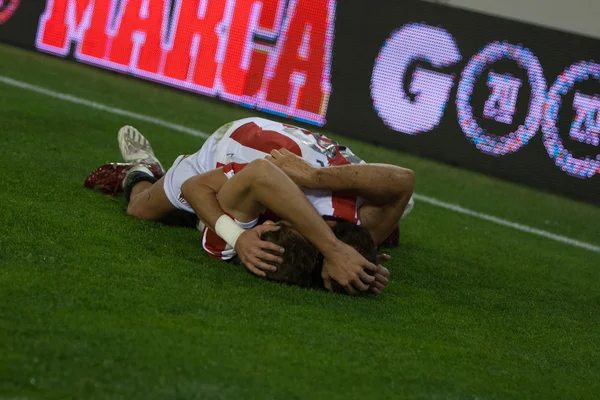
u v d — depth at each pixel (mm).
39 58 19766
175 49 19500
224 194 6801
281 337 5645
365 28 18391
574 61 17328
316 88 18734
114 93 17609
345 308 6602
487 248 11023
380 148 18391
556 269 10664
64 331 4980
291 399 4695
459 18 17906
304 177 6746
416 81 18234
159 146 13781
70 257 6504
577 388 5934
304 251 6652
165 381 4590
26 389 4211
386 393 5078
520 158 17766
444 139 18188
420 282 8281
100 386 4387
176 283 6367
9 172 9289
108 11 19859
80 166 10531
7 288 5496
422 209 13055
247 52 19016
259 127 7449
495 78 17797
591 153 17328
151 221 8281
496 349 6477
